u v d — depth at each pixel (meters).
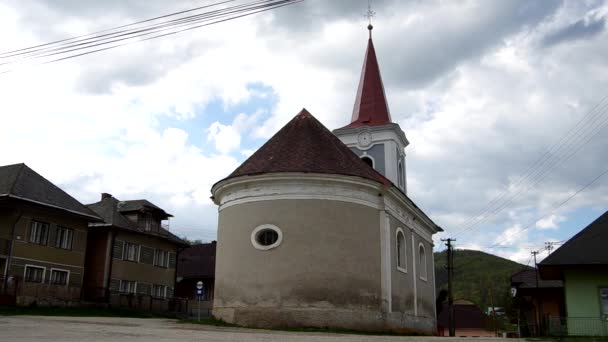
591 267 23.84
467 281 95.19
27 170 37.03
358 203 24.20
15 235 32.84
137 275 42.44
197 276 50.69
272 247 22.86
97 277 39.53
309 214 23.05
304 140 25.42
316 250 22.67
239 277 23.17
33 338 12.98
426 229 35.97
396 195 27.00
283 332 19.19
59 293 33.44
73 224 37.19
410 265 30.11
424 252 34.53
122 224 41.72
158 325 19.83
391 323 24.92
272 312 22.08
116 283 40.25
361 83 40.75
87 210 38.12
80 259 37.31
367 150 37.25
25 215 33.62
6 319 19.81
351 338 16.56
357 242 23.66
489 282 92.19
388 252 25.31
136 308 39.88
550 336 22.20
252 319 22.23
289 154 24.66
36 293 31.77
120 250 41.09
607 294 23.50
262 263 22.83
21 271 32.91
